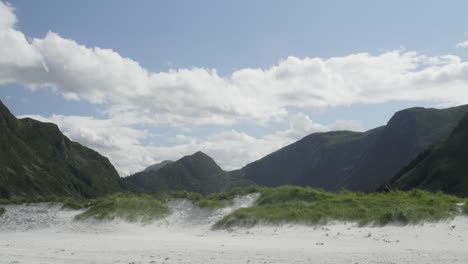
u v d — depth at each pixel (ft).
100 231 74.23
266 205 82.48
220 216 78.48
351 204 79.36
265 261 42.83
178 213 81.87
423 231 61.62
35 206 88.28
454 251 48.11
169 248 53.01
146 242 59.77
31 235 71.92
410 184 451.12
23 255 48.52
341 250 49.80
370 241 57.00
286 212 73.51
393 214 67.46
